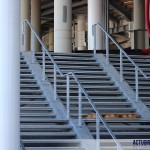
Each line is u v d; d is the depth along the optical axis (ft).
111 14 178.40
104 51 81.97
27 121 50.52
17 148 32.12
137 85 58.13
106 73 64.64
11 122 31.94
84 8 172.65
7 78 32.14
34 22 147.13
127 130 51.88
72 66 65.36
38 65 63.26
